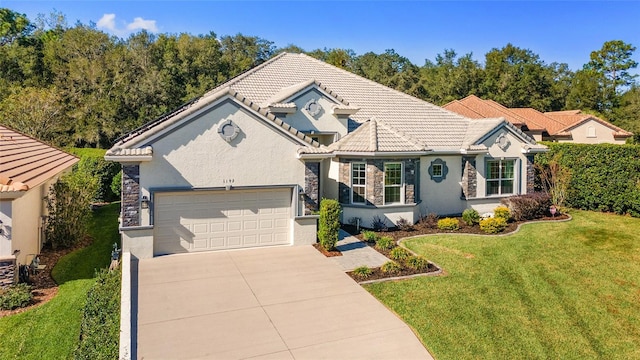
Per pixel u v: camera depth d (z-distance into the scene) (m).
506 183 26.52
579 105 82.12
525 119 48.66
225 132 17.28
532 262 17.14
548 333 11.56
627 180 26.09
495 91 75.69
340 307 12.62
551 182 29.72
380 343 10.62
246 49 79.06
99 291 13.19
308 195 18.89
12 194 13.45
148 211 16.45
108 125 46.94
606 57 87.69
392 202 22.56
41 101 36.25
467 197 25.20
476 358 10.16
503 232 21.94
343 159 22.52
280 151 18.30
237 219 18.12
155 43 63.44
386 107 27.88
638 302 13.73
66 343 10.84
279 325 11.45
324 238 18.09
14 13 64.50
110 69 53.34
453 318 12.08
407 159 22.52
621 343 11.22
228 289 13.84
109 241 21.25
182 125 16.66
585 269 16.50
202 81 60.88
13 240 14.07
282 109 22.25
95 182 23.19
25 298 13.02
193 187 16.95
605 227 22.92
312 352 10.16
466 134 26.81
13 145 20.22
